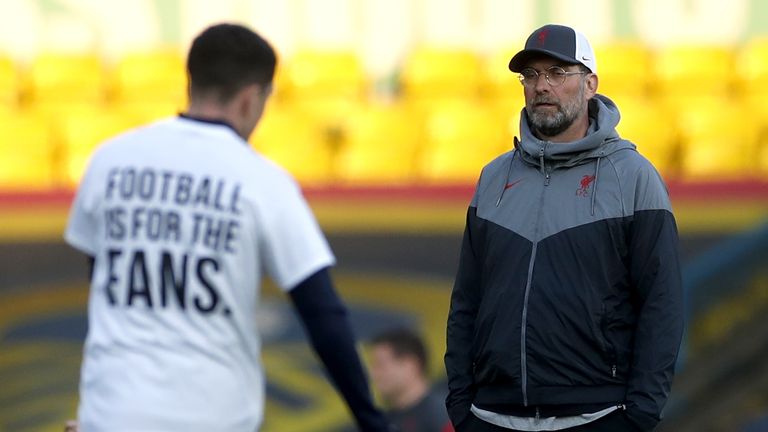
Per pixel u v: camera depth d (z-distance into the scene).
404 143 36.81
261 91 12.29
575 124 14.34
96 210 12.02
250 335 11.78
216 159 11.85
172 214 11.71
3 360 28.17
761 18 43.16
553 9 42.97
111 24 42.12
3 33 41.59
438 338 28.38
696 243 28.73
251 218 11.68
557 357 13.90
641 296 13.95
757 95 42.00
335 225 28.64
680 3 43.22
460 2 42.78
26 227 28.38
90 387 11.62
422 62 41.78
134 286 11.62
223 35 12.17
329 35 42.59
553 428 14.02
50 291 28.33
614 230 13.91
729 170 36.53
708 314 28.80
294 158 36.03
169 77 41.00
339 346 11.59
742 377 28.94
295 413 27.91
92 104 40.91
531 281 14.03
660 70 42.41
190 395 11.41
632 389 13.74
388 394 22.84
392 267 28.61
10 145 35.75
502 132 37.41
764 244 28.61
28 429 28.05
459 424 14.70
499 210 14.48
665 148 36.75
